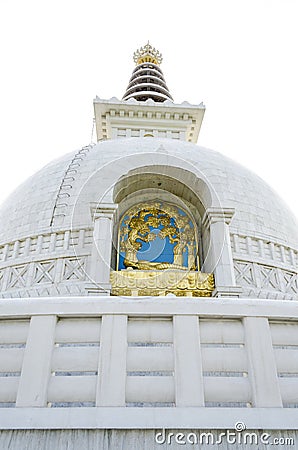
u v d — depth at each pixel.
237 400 5.31
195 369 5.37
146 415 4.89
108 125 29.20
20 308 5.75
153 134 29.19
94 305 5.84
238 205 16.39
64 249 14.17
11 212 17.09
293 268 15.97
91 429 4.77
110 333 5.64
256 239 15.65
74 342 5.67
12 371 5.39
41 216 15.59
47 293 13.23
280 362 5.62
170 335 5.79
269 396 5.23
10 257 15.12
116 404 5.03
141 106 28.75
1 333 5.67
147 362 5.51
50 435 4.71
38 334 5.56
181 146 19.59
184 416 4.91
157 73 40.53
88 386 5.27
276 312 5.94
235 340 5.80
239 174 18.53
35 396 5.05
